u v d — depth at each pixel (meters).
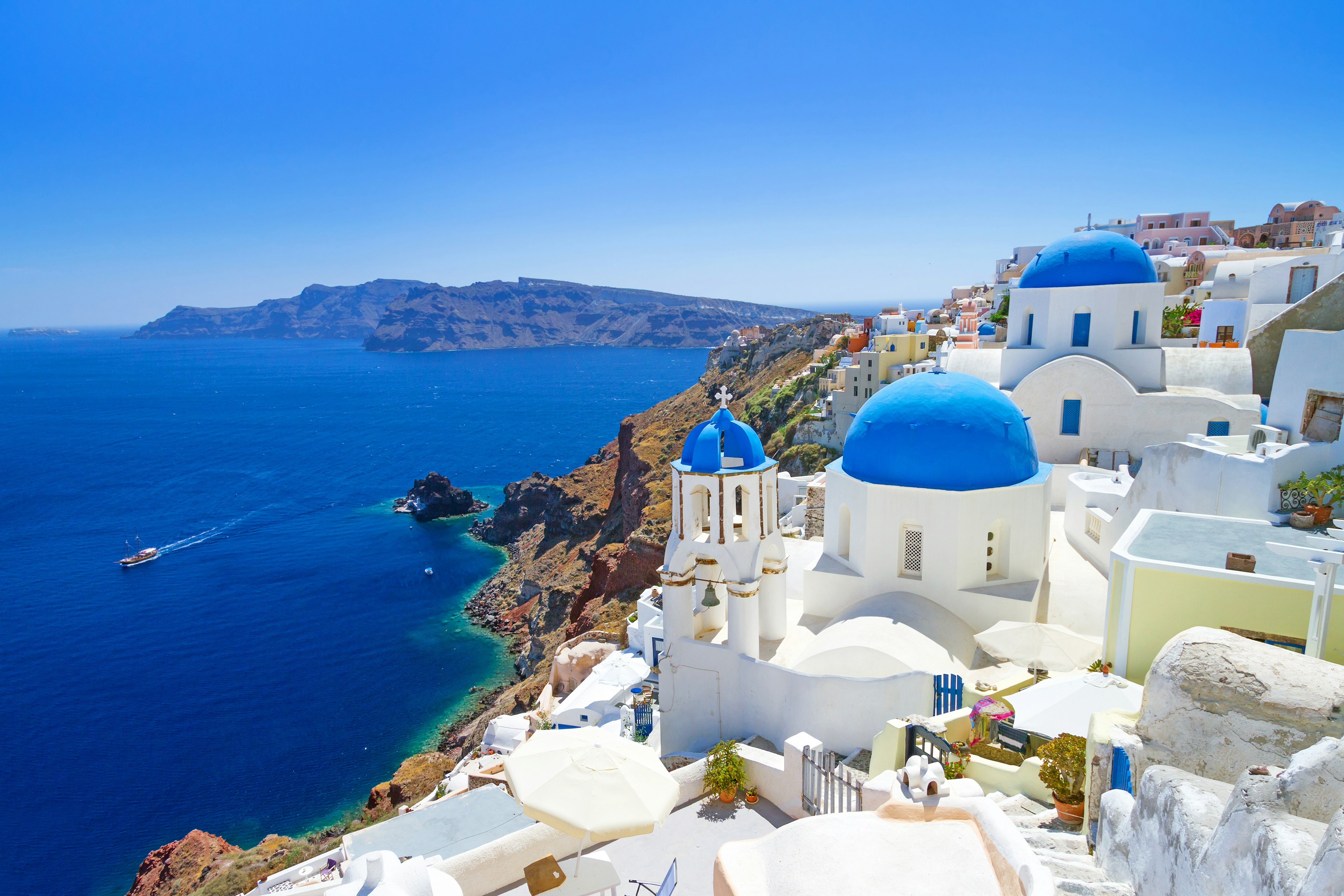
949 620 22.75
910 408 24.08
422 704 72.69
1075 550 27.59
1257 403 32.06
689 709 23.17
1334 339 20.64
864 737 19.64
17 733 69.25
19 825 56.16
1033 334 36.59
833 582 25.17
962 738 16.94
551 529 117.19
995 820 7.23
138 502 158.12
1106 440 33.69
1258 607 16.55
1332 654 15.55
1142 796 8.47
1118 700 15.57
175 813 57.28
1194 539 18.94
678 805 17.03
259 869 33.03
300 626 92.12
